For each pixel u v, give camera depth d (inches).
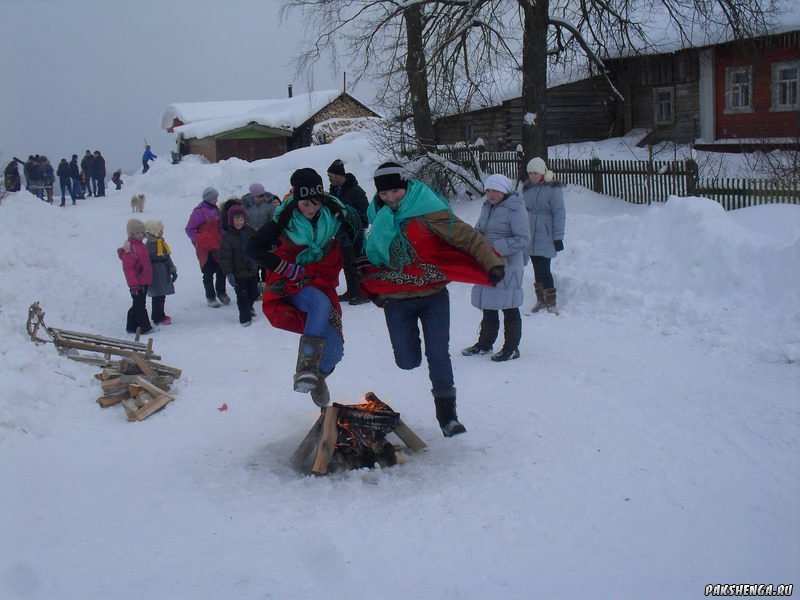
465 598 160.2
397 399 294.0
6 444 259.0
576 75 973.8
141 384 296.7
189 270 643.5
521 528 189.2
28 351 316.5
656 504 197.5
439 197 234.5
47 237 740.7
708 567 167.5
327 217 226.8
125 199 1230.9
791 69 871.7
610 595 158.4
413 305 240.4
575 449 234.8
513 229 324.2
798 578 161.6
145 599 165.0
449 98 705.6
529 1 671.1
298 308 236.5
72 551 187.5
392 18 711.7
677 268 398.9
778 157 739.4
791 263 358.0
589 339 358.9
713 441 234.2
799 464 215.5
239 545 187.3
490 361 335.3
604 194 658.2
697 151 869.8
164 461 246.1
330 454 228.4
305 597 163.3
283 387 318.0
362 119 1630.2
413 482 219.6
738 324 342.0
